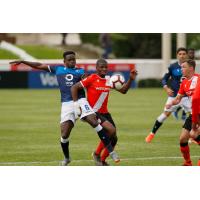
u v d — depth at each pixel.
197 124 39.50
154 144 54.12
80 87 42.31
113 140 42.66
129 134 61.44
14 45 159.50
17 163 44.94
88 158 47.16
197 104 38.91
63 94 43.47
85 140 57.38
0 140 57.66
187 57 54.84
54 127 67.75
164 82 56.03
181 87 43.81
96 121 41.56
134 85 146.25
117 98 111.12
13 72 144.62
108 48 177.25
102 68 42.56
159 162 44.84
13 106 95.06
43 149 51.81
